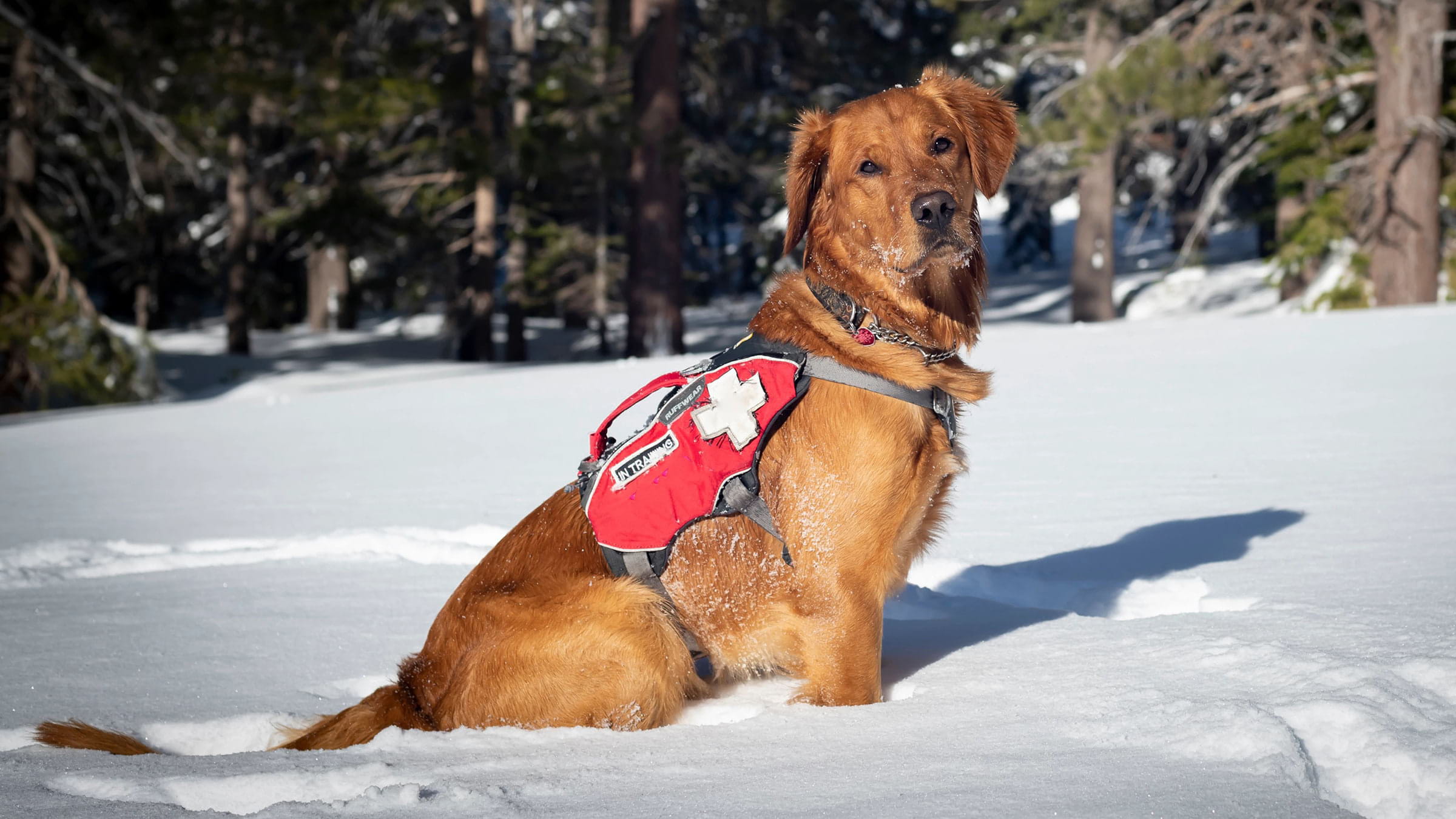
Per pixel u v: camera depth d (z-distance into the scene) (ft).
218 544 20.01
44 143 83.10
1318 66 76.74
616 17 99.96
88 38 72.28
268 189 131.75
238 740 10.45
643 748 8.96
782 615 10.56
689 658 10.71
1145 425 25.62
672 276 81.97
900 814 7.07
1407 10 67.51
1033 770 7.69
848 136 11.34
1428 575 12.27
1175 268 121.60
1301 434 22.93
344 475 28.17
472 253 109.29
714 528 10.62
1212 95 75.97
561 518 11.21
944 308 11.18
